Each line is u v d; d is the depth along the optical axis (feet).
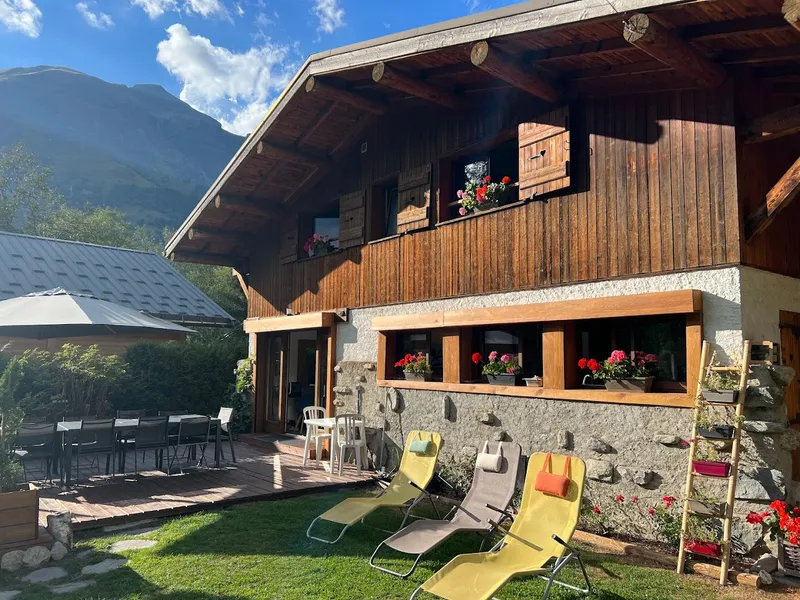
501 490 17.28
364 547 16.57
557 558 13.08
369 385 28.17
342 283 30.78
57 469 25.09
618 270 18.25
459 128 24.45
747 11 13.60
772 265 17.29
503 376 21.49
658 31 13.78
